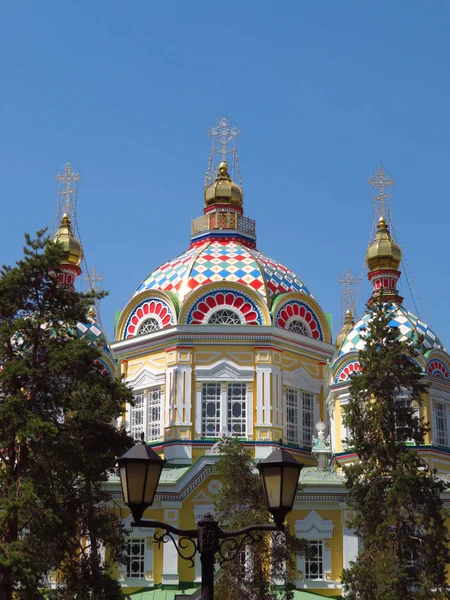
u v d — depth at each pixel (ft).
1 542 113.39
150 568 168.25
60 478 121.90
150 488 59.82
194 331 188.85
